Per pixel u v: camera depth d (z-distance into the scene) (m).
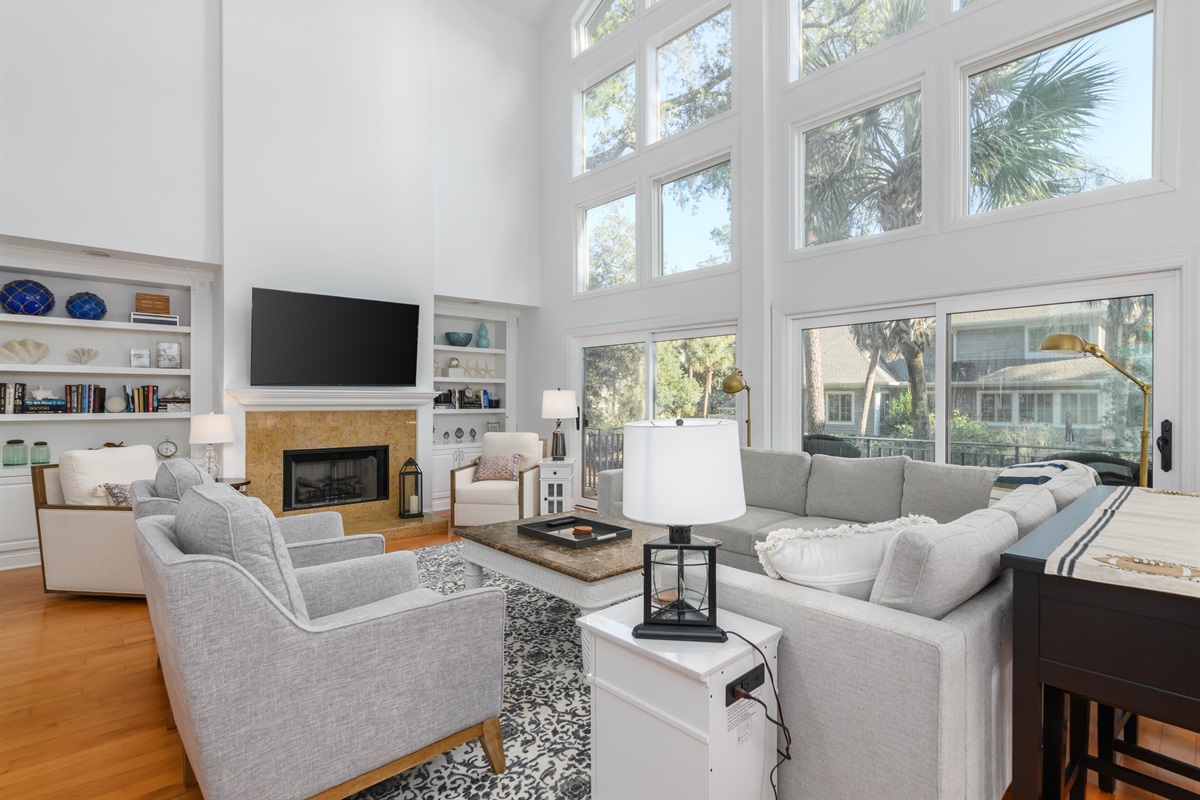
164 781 1.80
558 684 2.38
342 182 5.20
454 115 6.12
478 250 6.25
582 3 6.29
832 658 1.33
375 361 5.29
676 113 5.45
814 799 1.37
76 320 4.34
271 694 1.40
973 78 3.63
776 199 4.56
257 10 4.78
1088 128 3.19
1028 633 1.24
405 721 1.63
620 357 5.91
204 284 4.85
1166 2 2.90
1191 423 2.84
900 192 3.96
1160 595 1.08
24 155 3.88
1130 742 1.92
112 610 3.30
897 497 3.20
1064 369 3.25
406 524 5.13
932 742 1.16
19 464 4.20
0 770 1.85
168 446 4.82
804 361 4.47
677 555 1.48
